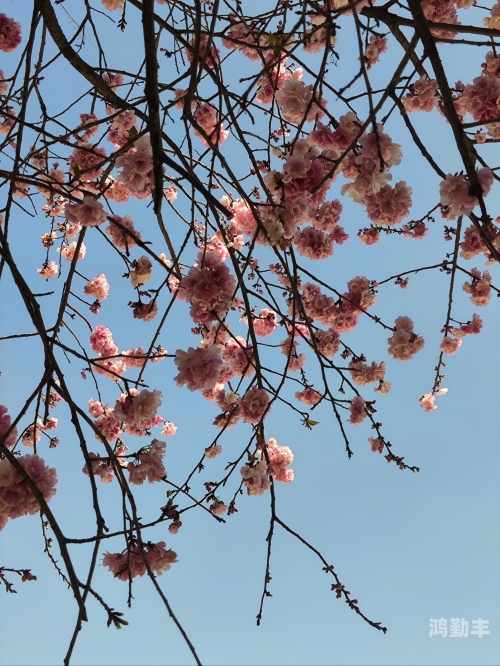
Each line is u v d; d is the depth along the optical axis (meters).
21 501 0.93
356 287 1.37
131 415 1.01
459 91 1.22
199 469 1.11
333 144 1.09
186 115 0.98
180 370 0.99
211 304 1.01
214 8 0.95
